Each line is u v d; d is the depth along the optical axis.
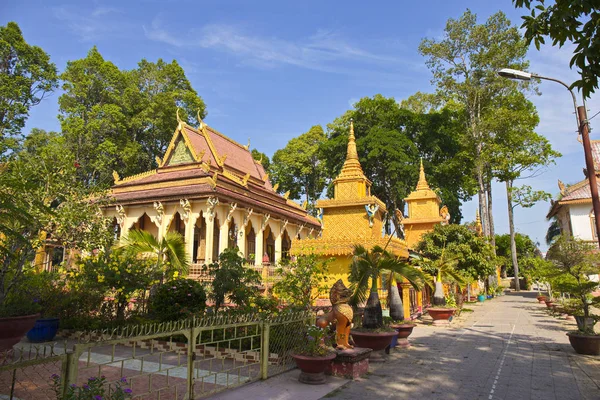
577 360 10.37
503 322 18.23
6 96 30.86
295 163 50.84
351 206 17.70
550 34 7.12
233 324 7.69
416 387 7.91
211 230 23.30
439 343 12.80
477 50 41.81
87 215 11.81
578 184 36.50
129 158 38.06
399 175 41.06
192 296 12.46
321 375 8.01
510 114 38.59
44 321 12.25
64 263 15.02
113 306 13.92
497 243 61.22
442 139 45.19
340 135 45.41
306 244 16.75
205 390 7.29
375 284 10.73
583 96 6.83
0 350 7.80
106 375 8.42
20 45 32.19
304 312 9.73
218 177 25.38
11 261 9.79
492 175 41.47
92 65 37.53
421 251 23.38
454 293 22.81
